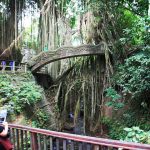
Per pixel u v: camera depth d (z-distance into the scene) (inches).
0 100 346.6
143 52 361.4
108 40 466.0
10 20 573.9
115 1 452.4
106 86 463.5
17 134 179.6
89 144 129.4
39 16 539.2
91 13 470.6
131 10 456.8
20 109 350.0
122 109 429.1
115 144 116.7
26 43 584.7
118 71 437.1
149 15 371.9
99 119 462.6
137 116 397.1
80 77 491.2
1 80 393.1
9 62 566.6
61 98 500.4
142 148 106.7
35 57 478.9
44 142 156.9
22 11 573.3
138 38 408.8
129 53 450.0
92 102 471.5
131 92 374.9
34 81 450.0
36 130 158.9
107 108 454.0
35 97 371.6
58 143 148.5
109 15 463.5
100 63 482.3
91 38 479.2
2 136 134.0
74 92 491.8
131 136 244.7
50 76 520.4
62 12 510.3
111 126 422.9
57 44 512.1
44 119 378.6
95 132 456.8
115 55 458.6
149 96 383.6
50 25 513.7
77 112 478.0
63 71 510.0
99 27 470.3
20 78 430.3
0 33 573.9
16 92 363.6
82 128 481.4
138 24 359.9
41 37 530.3
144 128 372.5
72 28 535.8
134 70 361.4
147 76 341.1
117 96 413.1
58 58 469.1
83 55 466.6
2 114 144.6
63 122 482.9
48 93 498.6
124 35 453.1
